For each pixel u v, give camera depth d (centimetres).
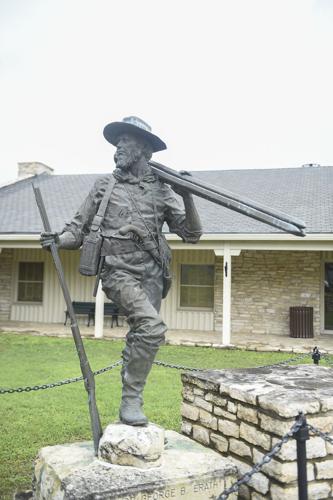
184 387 486
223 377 452
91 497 291
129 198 372
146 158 383
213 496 325
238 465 398
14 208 1650
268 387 408
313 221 1259
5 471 457
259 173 1834
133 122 372
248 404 388
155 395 740
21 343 1256
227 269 1261
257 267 1506
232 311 1520
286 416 347
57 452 363
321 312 1474
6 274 1711
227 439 415
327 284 1492
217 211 1420
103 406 677
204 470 327
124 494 299
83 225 386
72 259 1667
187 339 1323
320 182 1659
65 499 298
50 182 2003
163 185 391
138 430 337
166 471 324
